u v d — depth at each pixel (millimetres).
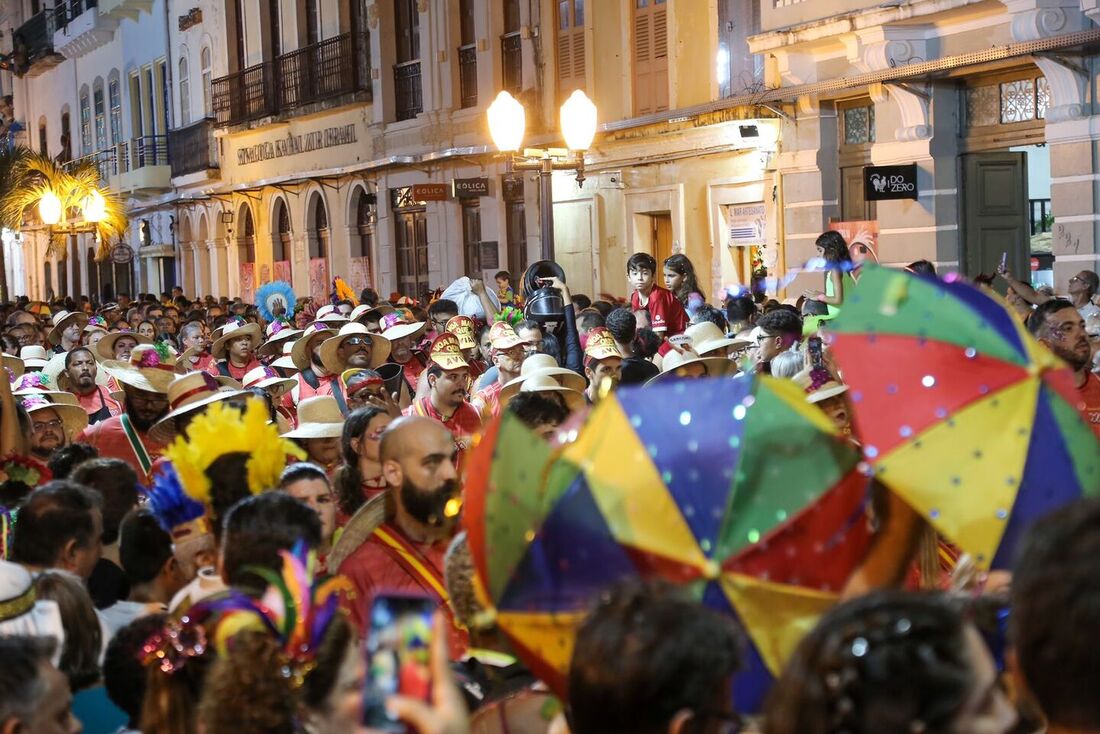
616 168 21703
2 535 5020
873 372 2926
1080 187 14234
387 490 4840
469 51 25469
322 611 3150
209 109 36562
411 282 27922
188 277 39531
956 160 16062
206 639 3254
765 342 9016
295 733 2971
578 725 2291
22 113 55625
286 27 32031
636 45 21312
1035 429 2816
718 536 2697
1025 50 13945
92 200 37688
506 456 2840
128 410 8180
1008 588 2582
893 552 2875
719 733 2264
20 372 12531
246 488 4180
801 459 2768
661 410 2814
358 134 29359
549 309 10328
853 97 17125
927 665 1901
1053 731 2000
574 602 2738
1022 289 11062
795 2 16938
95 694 4113
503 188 24469
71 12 47406
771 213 18406
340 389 10383
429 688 2312
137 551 4699
